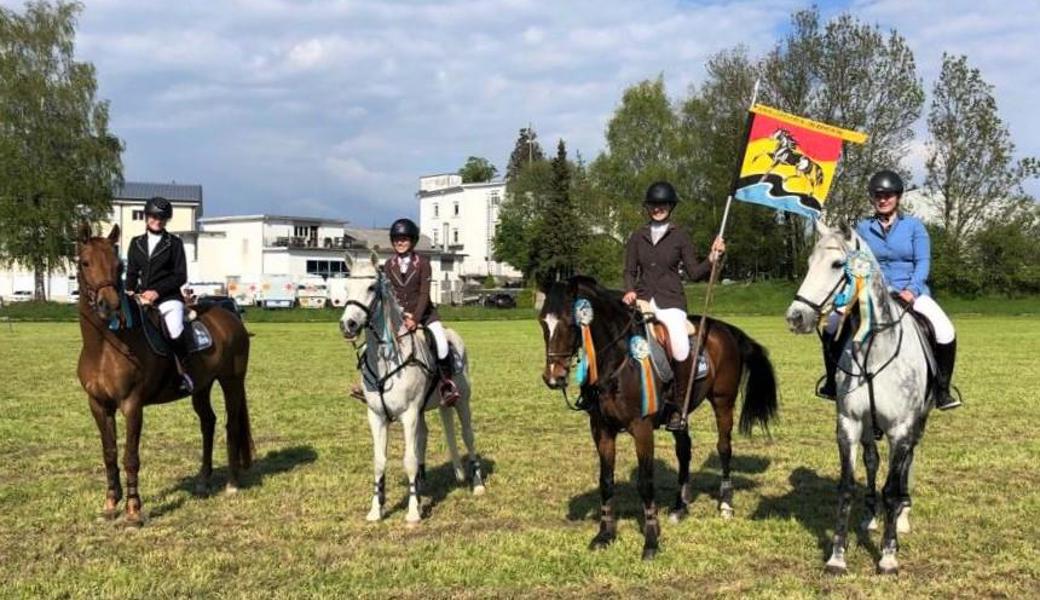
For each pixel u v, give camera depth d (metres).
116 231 7.93
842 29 51.16
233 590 6.32
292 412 14.86
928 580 6.54
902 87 50.62
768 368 8.82
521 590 6.37
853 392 6.72
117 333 7.77
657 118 63.62
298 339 32.62
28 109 53.88
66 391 17.22
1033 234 54.88
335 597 6.18
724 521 8.13
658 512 8.49
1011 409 15.06
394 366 7.95
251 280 69.38
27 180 52.66
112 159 56.50
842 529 6.80
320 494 9.16
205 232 77.69
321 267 77.81
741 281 65.31
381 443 8.18
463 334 36.09
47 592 6.26
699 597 6.21
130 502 8.01
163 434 12.67
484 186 100.44
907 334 6.82
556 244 67.94
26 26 54.62
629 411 7.09
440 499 8.98
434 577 6.57
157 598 6.17
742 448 11.71
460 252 98.75
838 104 51.34
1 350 26.58
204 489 9.13
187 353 8.45
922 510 8.50
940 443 12.02
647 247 8.07
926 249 7.39
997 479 9.91
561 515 8.39
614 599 6.20
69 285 73.44
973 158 54.59
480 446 11.84
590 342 6.93
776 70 52.78
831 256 6.59
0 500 8.84
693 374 7.61
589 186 66.88
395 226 8.59
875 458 7.61
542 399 16.42
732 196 8.32
